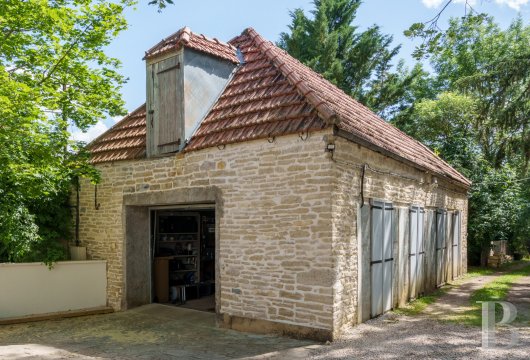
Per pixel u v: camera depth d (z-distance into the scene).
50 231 11.08
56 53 9.84
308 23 25.98
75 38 9.86
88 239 11.25
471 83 13.02
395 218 9.73
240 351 6.76
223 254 8.41
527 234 21.09
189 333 8.17
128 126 11.35
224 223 8.41
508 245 23.73
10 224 9.67
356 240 7.90
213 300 11.91
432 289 12.12
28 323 9.52
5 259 10.30
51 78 10.09
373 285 8.52
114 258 10.70
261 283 7.84
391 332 7.45
